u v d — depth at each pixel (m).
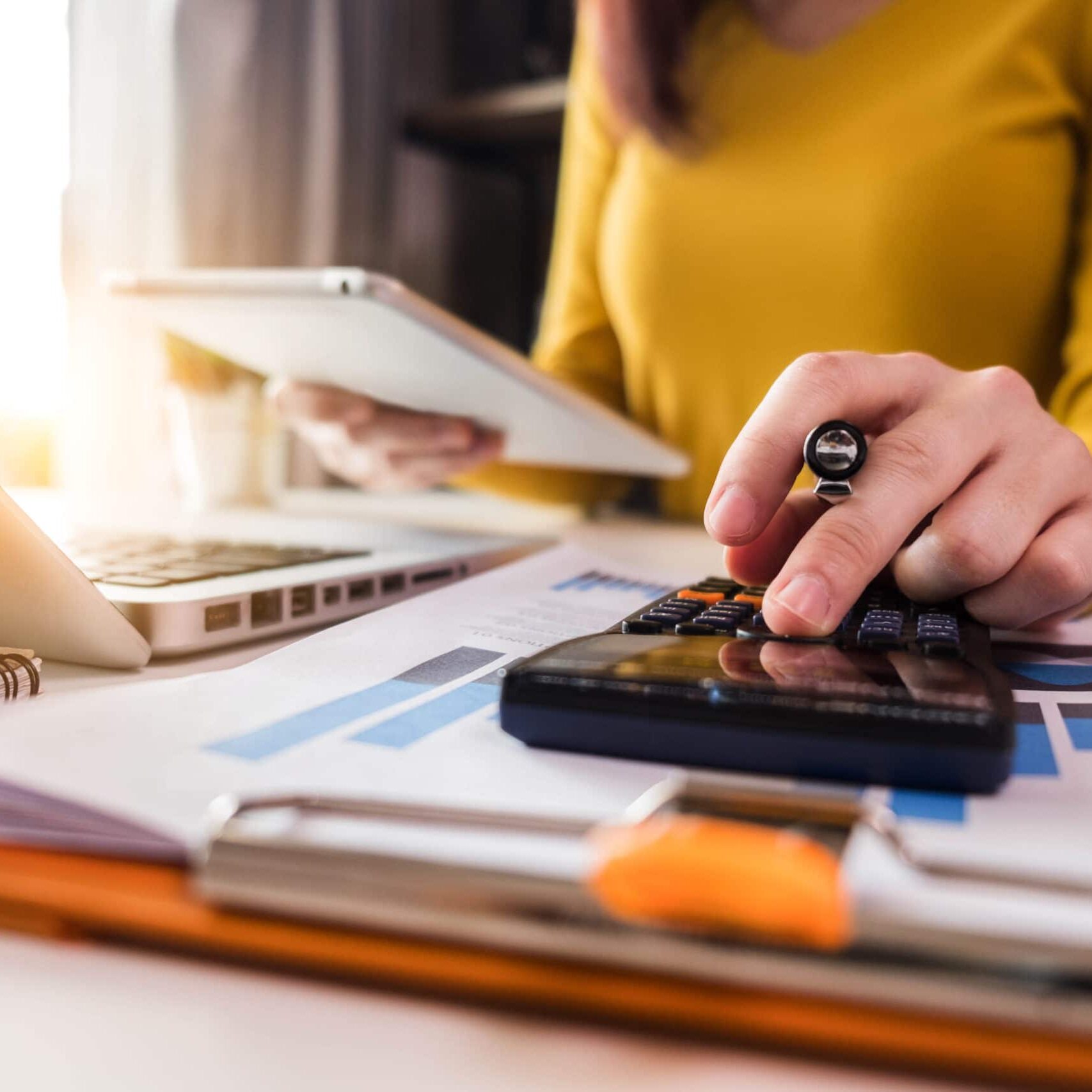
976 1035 0.14
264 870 0.17
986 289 0.88
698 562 0.60
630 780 0.23
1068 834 0.20
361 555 0.49
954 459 0.34
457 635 0.35
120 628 0.33
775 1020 0.15
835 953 0.15
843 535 0.31
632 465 0.81
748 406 0.98
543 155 1.88
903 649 0.29
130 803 0.19
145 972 0.17
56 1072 0.14
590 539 0.73
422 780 0.22
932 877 0.17
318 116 1.46
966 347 0.90
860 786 0.23
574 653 0.27
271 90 1.37
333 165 1.49
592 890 0.16
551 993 0.15
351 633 0.35
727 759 0.24
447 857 0.17
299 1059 0.15
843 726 0.23
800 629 0.29
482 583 0.44
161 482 1.17
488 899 0.16
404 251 1.81
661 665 0.26
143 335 1.17
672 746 0.24
